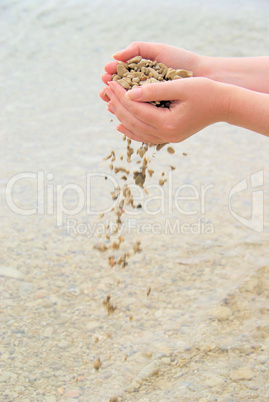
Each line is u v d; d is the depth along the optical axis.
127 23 4.71
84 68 4.19
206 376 1.85
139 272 2.39
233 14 4.84
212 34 4.56
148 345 2.01
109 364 1.93
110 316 2.15
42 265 2.42
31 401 1.77
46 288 2.29
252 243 2.55
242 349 1.96
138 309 2.19
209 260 2.45
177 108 1.55
